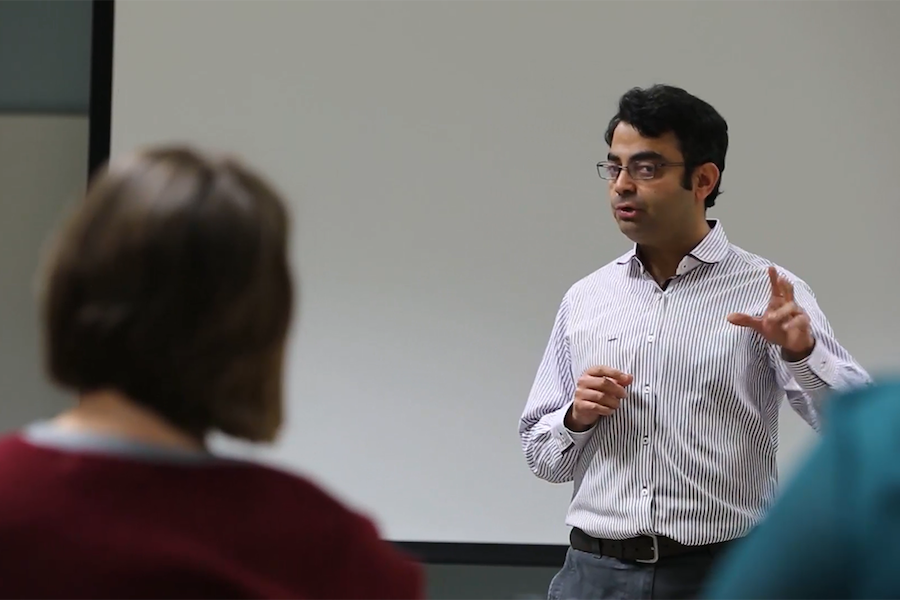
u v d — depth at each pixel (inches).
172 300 44.5
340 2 190.5
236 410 46.9
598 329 124.2
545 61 189.3
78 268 44.8
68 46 209.0
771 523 38.9
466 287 189.5
